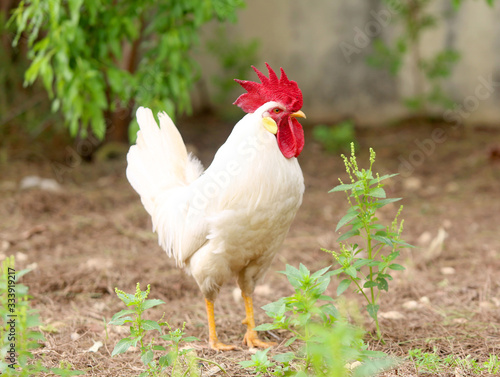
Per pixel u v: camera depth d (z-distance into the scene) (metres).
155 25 6.03
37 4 5.50
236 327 4.22
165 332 4.11
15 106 9.94
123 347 2.94
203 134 11.12
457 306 4.47
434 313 4.32
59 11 5.69
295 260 5.79
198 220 3.49
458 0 7.14
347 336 2.64
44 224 6.74
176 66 6.04
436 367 3.25
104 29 6.02
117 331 4.07
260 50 12.16
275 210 3.42
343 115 12.16
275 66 12.20
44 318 4.34
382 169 9.19
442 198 7.86
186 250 3.61
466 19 11.29
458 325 4.05
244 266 3.72
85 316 4.41
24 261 5.61
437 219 7.01
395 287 4.91
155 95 6.18
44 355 3.62
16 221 6.80
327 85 12.12
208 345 3.83
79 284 5.03
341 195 8.05
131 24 5.95
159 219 3.83
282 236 3.64
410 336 3.86
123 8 6.18
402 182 8.61
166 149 3.91
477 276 5.17
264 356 2.86
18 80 9.87
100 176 8.76
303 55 12.08
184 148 3.96
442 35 11.45
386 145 10.55
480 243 6.09
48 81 5.78
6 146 9.66
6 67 9.68
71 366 3.45
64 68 5.69
